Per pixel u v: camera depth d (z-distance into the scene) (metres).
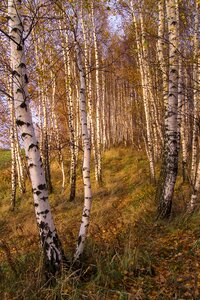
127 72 18.34
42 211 5.28
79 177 18.33
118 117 31.31
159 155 18.38
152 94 16.28
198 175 8.24
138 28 13.85
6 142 19.23
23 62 5.31
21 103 5.25
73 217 11.57
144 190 12.70
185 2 10.34
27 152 5.27
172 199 9.16
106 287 5.02
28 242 7.69
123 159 20.94
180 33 10.59
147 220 8.58
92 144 17.77
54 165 20.89
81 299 4.73
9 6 5.30
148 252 6.24
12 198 15.11
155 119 17.08
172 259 5.87
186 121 14.76
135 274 5.41
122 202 12.13
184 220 7.82
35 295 4.82
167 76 9.98
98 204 12.50
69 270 5.17
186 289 4.77
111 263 5.58
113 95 29.89
